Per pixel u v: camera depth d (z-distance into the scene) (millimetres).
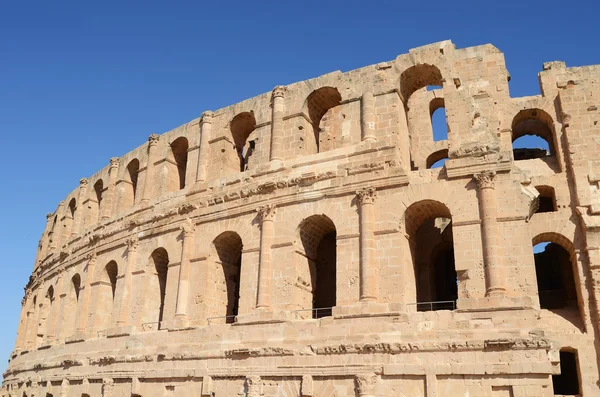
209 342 41750
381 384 33969
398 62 43094
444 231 48688
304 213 41562
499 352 32219
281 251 41625
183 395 41156
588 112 43219
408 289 37688
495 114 40594
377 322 35812
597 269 38344
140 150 58375
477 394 31828
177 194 50625
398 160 40062
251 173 45750
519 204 35625
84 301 56688
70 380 51312
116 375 46000
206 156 50375
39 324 69000
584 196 40781
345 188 40375
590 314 38094
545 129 50125
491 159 37031
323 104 47688
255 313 40375
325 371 35594
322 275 50031
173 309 45969
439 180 38125
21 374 63969
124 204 59344
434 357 33344
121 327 48906
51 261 70125
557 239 41781
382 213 38781
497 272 34438
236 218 45031
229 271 47500
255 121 49125
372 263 37719
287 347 37625
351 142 42500
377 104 42688
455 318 34188
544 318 39750
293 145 45125
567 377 43438
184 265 46281
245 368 38500
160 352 43719
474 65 41844
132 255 51781
